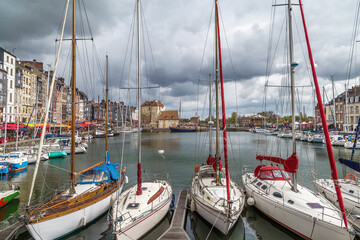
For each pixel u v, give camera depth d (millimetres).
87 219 10398
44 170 24266
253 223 12062
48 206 9852
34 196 15898
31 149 28281
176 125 123562
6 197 13438
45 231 8930
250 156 34844
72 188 11258
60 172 23500
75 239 9969
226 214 9594
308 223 9312
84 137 57438
